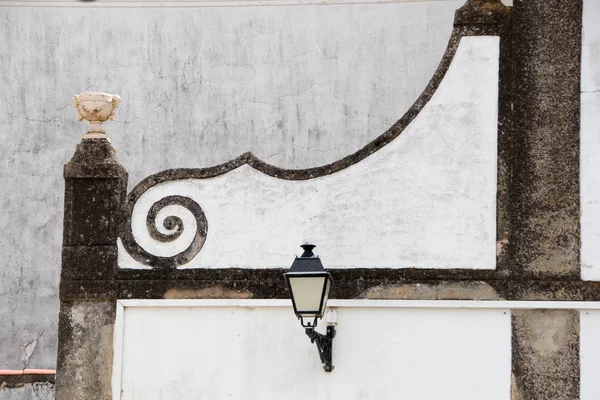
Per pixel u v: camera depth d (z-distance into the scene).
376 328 10.47
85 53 14.62
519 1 10.73
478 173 10.54
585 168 10.47
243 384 10.52
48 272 14.59
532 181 10.50
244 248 10.66
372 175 10.63
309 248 9.92
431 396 10.34
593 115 10.53
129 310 10.68
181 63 14.48
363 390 10.40
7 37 14.66
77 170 10.84
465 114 10.62
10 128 14.68
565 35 10.64
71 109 14.61
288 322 10.58
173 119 14.39
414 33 14.17
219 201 10.74
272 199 10.69
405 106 14.06
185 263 10.68
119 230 10.76
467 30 10.72
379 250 10.54
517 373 10.30
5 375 13.20
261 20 14.43
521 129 10.57
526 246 10.42
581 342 10.28
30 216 14.64
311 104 14.23
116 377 10.57
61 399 10.58
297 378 10.49
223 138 14.29
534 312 10.35
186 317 10.65
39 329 14.50
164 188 10.80
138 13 14.61
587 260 10.35
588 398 10.21
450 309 10.42
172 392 10.55
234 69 14.39
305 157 14.13
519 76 10.63
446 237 10.49
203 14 14.51
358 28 14.28
